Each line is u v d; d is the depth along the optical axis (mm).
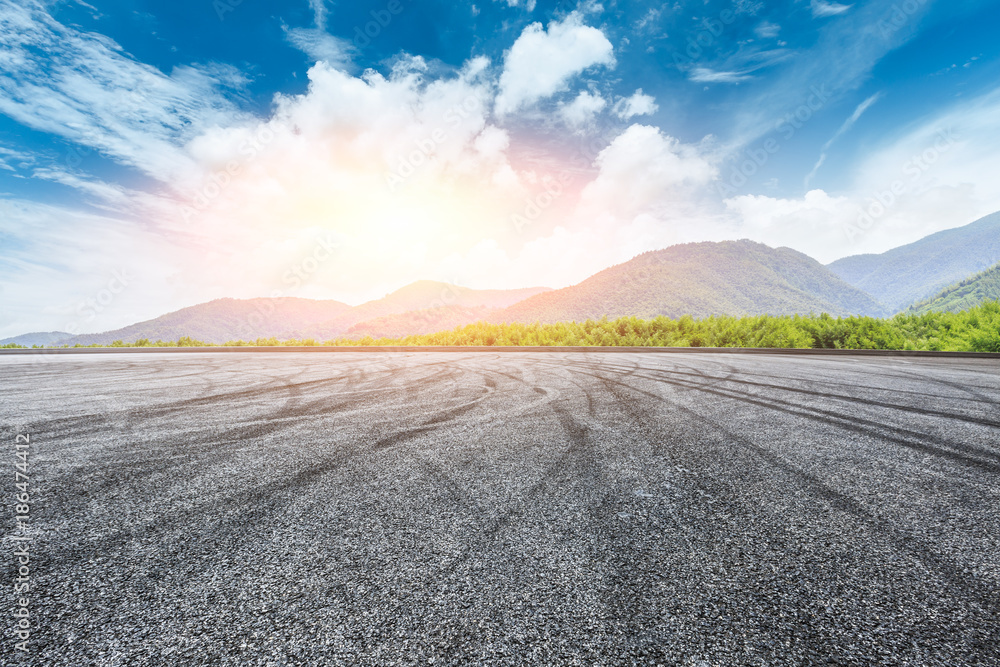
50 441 3646
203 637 1254
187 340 29406
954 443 3443
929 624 1288
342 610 1369
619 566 1611
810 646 1202
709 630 1263
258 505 2246
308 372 9633
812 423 4203
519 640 1231
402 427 4121
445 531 1921
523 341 29422
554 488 2465
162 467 2916
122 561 1678
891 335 21250
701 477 2643
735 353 16578
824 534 1878
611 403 5359
